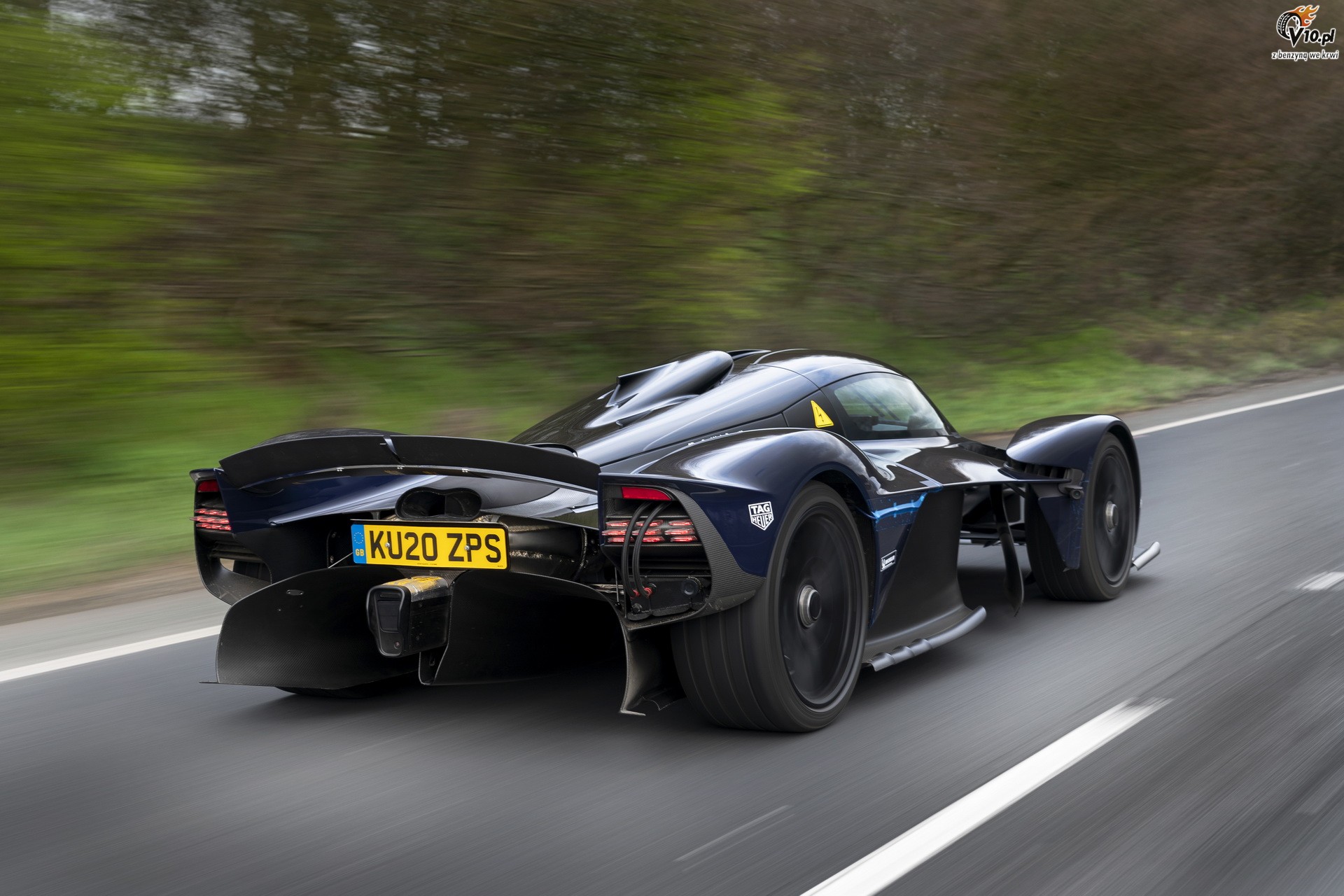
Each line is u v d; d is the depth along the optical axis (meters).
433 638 3.01
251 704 3.53
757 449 2.93
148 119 9.21
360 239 9.66
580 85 11.09
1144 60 19.33
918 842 2.32
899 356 13.16
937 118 15.84
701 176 12.06
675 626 2.88
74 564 5.67
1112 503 4.45
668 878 2.21
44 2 8.80
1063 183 17.33
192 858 2.41
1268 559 4.98
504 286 10.26
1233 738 2.83
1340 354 17.89
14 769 3.01
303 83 9.59
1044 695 3.26
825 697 3.07
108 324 8.34
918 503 3.50
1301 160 21.70
